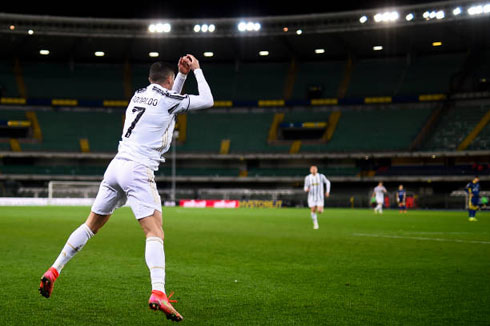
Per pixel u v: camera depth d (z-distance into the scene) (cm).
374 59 14288
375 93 13238
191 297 1316
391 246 2664
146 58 14362
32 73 13962
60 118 13375
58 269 1093
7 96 13162
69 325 1023
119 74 14362
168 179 12631
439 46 13200
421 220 5775
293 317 1111
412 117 12900
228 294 1357
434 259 2117
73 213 6222
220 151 12794
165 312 973
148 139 1082
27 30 11688
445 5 10588
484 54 13238
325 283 1530
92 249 2384
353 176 12238
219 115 13875
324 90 13700
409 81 13312
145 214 1048
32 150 12350
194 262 1992
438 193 12425
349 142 12575
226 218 5853
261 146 12875
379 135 12562
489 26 11294
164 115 1088
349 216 6794
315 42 12888
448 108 12769
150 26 11944
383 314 1142
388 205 11950
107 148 12688
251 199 12406
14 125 12588
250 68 14675
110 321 1059
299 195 12344
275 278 1617
